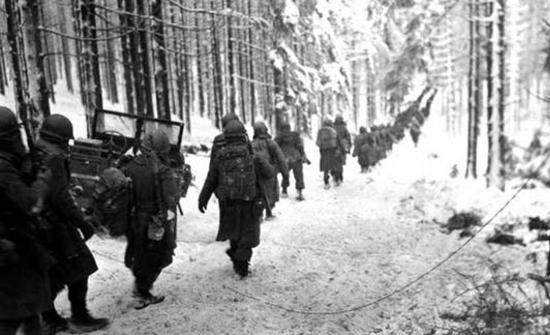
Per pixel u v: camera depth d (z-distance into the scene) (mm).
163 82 14844
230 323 4594
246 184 5668
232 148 5715
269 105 29969
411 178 14305
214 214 9555
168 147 4992
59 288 3990
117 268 6102
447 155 16266
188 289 5496
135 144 7855
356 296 5391
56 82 36344
